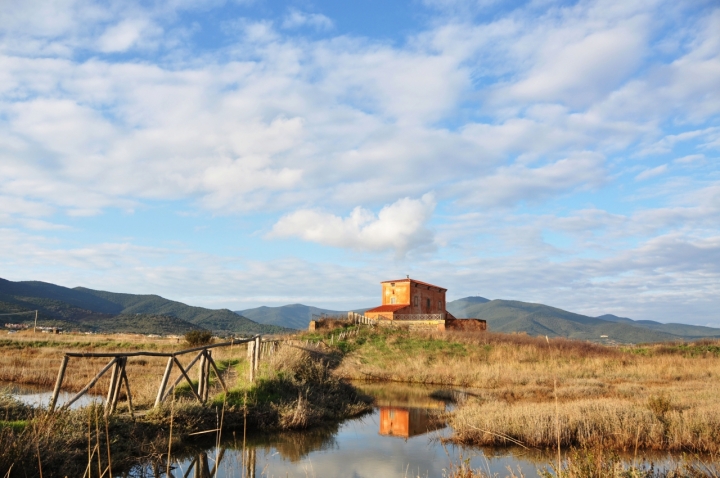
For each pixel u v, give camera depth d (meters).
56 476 9.71
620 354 43.56
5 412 12.06
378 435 17.06
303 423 17.25
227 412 15.68
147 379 21.92
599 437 14.90
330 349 42.66
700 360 40.06
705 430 14.77
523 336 50.44
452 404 24.30
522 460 13.73
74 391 21.83
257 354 19.78
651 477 10.48
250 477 11.59
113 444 11.71
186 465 12.32
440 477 12.12
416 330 51.62
